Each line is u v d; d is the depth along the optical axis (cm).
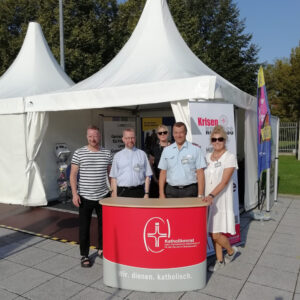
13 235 503
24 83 794
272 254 420
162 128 476
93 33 1847
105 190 383
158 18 651
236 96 524
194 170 359
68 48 1786
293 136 1855
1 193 728
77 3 1856
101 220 393
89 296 311
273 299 304
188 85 421
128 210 308
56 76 869
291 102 2259
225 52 2166
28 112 649
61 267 380
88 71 1817
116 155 391
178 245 307
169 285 311
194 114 391
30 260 403
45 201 686
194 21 1964
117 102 493
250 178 657
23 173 689
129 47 661
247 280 344
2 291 324
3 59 1958
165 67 525
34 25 912
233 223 360
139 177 386
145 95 464
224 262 381
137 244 309
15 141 688
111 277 324
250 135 646
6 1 2036
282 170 1263
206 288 324
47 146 725
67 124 769
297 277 351
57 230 525
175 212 303
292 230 524
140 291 317
